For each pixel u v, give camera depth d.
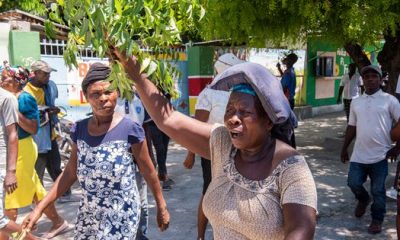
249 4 6.13
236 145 1.66
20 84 4.10
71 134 2.87
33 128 4.07
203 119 3.85
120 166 2.71
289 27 6.40
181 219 4.95
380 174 4.45
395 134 4.08
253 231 1.63
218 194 1.72
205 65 11.38
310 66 14.28
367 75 4.45
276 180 1.61
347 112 11.18
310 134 10.73
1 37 8.42
